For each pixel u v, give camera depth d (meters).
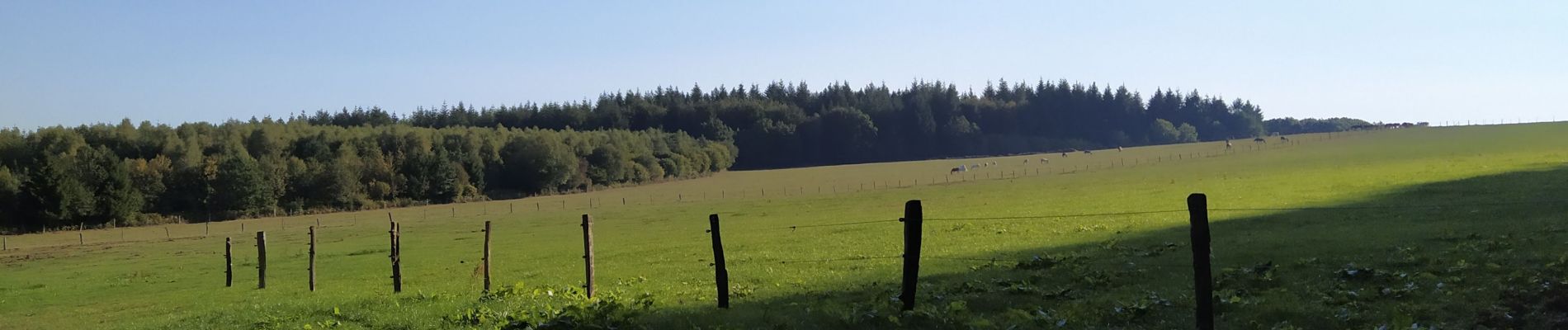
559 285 28.78
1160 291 18.27
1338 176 68.31
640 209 93.81
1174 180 81.56
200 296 33.28
